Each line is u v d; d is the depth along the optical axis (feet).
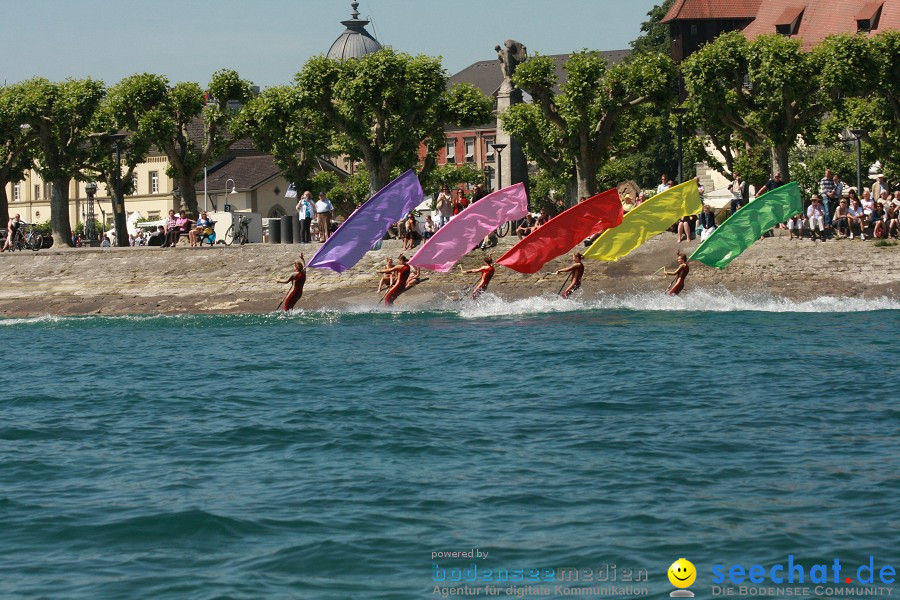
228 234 311.27
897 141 263.29
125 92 315.37
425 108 287.07
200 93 321.11
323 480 82.79
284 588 60.70
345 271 246.68
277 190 503.61
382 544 67.41
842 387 118.42
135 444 98.68
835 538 66.69
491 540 67.87
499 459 88.38
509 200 217.56
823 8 496.23
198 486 82.12
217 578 62.39
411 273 237.25
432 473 84.23
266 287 246.47
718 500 75.10
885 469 82.28
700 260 210.18
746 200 248.11
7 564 65.57
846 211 227.81
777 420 101.45
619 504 74.74
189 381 138.41
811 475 81.15
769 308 208.23
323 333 189.98
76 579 62.85
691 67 270.05
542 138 282.15
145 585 61.67
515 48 292.61
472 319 204.33
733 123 273.95
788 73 260.21
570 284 224.12
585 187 272.72
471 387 126.00
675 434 96.22
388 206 220.64
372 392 124.57
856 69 255.09
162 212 525.75
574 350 153.99
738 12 558.97
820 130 277.44
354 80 284.82
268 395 124.77
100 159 320.50
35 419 112.88
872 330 169.58
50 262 274.36
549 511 73.56
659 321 190.19
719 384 122.42
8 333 210.18
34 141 325.42
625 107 271.69
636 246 214.48
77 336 200.75
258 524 71.87
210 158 320.70
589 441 94.12
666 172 510.17
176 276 258.16
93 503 77.92
